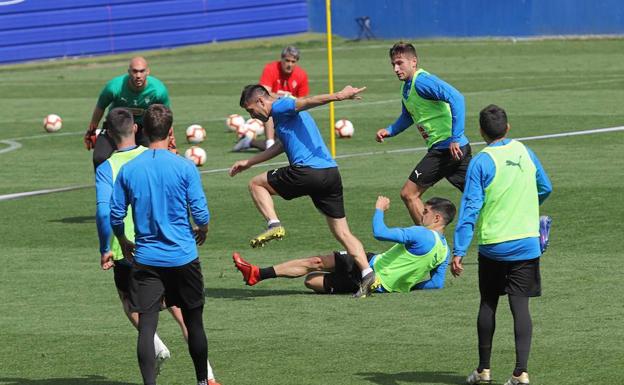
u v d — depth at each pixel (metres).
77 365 16.81
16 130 47.53
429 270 20.36
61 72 74.50
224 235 25.91
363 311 19.22
